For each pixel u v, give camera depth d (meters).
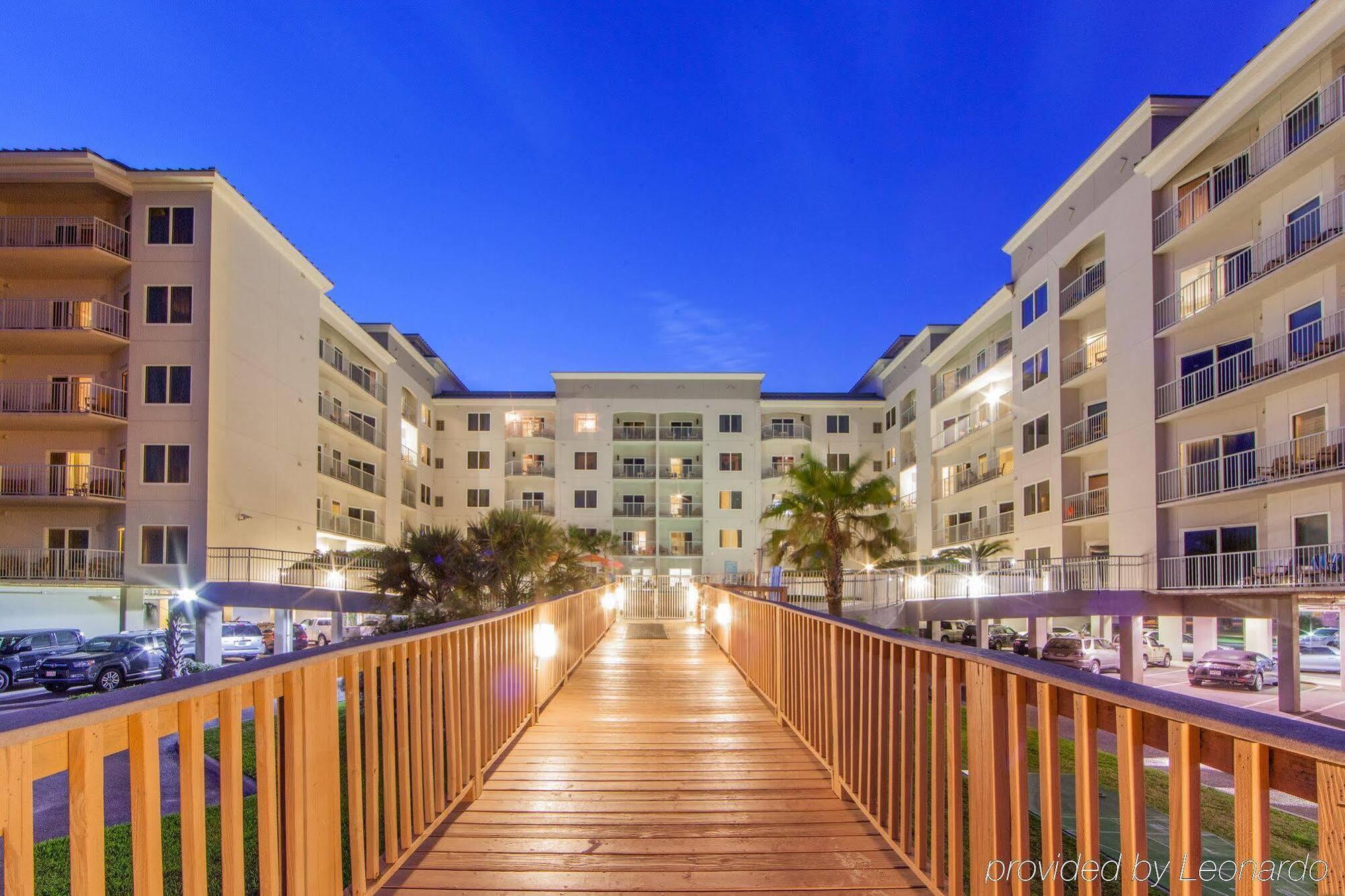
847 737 5.46
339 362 37.31
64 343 26.67
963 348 40.09
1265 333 21.28
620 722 8.20
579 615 13.33
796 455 51.03
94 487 26.27
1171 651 28.59
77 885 1.91
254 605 24.25
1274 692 22.95
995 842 3.08
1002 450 36.41
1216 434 22.64
